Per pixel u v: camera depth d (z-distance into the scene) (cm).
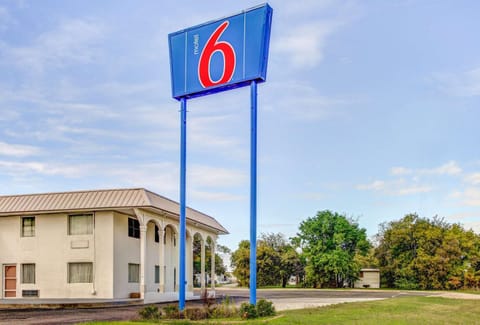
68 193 3161
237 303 2622
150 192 3162
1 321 1709
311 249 6775
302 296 3916
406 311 2198
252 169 1727
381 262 6944
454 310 2425
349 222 6831
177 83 1938
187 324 1500
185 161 1908
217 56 1858
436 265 6256
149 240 3450
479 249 6425
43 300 2752
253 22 1788
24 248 3148
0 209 3144
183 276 1833
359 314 1925
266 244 7631
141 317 1686
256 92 1769
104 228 3028
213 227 4084
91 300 2716
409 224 6775
